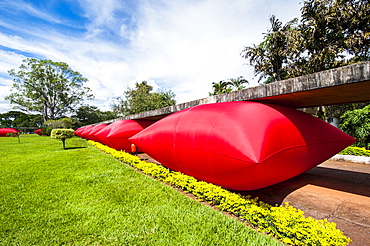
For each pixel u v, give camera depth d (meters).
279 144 3.45
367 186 4.81
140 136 6.18
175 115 5.48
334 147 4.84
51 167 7.47
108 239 2.79
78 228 3.08
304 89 3.56
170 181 5.08
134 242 2.69
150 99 22.69
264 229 2.90
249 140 3.24
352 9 10.88
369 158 7.16
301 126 4.15
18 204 4.02
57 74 37.81
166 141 5.00
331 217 3.33
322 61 11.77
